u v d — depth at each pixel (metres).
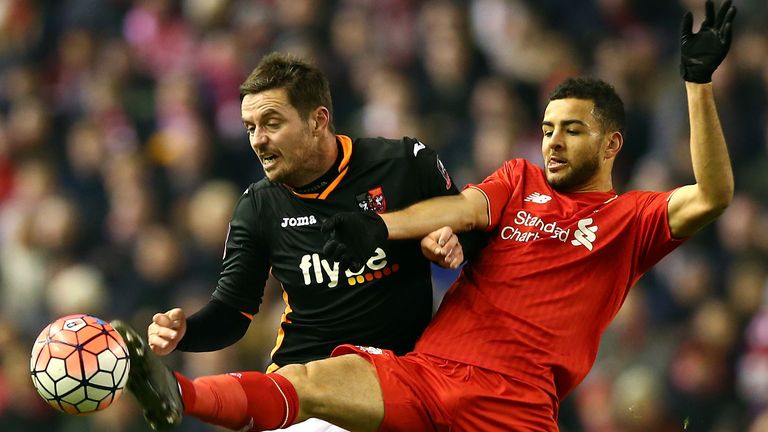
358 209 18.09
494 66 39.53
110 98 44.72
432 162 18.44
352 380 16.81
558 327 17.64
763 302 32.84
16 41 50.19
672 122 36.22
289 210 18.25
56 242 41.22
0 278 41.38
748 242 33.97
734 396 32.00
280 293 33.66
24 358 37.75
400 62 40.56
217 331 18.34
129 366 14.74
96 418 35.03
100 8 49.16
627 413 30.91
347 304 18.05
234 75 42.53
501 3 39.81
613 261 17.98
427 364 17.48
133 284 38.06
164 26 47.22
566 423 31.92
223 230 37.12
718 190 17.23
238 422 15.64
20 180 45.16
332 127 18.17
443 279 31.84
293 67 17.64
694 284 33.56
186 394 14.98
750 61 37.00
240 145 41.28
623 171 36.94
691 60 17.09
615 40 39.69
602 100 18.34
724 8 17.06
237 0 46.28
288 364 18.27
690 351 32.25
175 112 42.88
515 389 17.38
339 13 43.50
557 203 18.38
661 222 17.89
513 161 19.28
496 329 17.64
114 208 41.31
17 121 46.66
